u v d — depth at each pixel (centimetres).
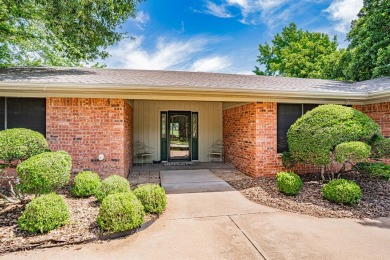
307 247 293
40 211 314
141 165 907
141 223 346
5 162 405
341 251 283
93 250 288
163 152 977
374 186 537
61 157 365
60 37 836
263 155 660
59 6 730
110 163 581
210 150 1010
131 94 572
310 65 1795
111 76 673
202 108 1009
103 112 577
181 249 291
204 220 378
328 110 525
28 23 777
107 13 850
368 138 480
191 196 507
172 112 988
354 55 1216
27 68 729
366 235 323
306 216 390
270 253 279
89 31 862
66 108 564
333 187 443
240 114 778
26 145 377
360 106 714
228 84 656
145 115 963
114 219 316
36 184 329
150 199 387
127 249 291
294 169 670
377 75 1045
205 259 270
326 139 493
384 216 386
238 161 799
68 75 632
